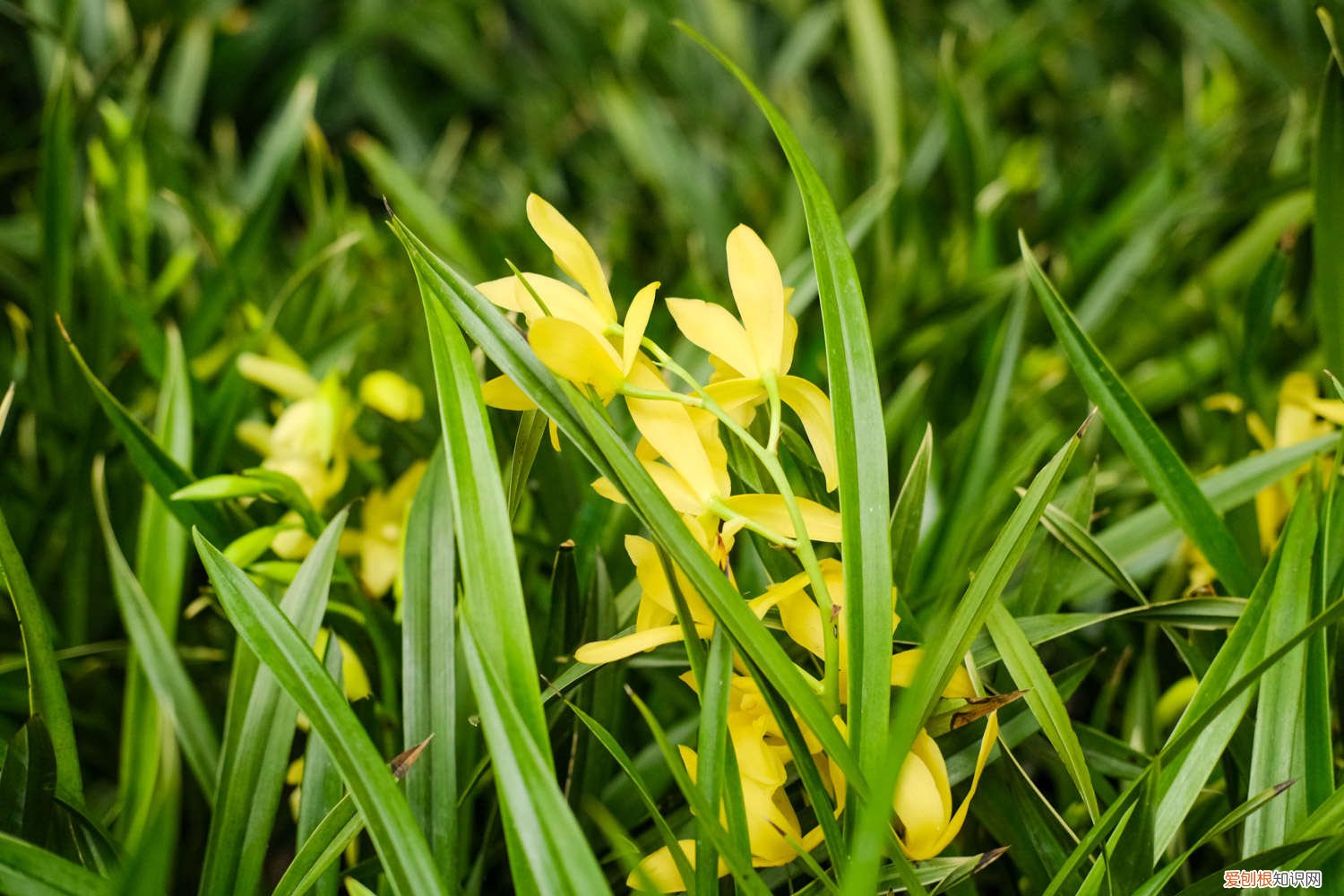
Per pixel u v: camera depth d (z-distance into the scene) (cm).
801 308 61
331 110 149
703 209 99
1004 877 44
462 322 36
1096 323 74
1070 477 56
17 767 38
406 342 73
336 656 41
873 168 100
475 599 34
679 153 104
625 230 96
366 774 35
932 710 36
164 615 49
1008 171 98
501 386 36
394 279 77
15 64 130
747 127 126
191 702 46
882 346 71
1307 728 38
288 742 41
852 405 36
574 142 127
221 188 92
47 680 38
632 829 46
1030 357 74
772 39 150
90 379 45
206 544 36
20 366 65
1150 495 57
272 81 146
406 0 149
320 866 37
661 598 36
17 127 126
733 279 36
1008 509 52
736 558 51
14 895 35
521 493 37
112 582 56
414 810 40
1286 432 49
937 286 82
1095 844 37
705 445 36
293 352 61
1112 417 44
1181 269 87
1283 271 50
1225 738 38
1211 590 44
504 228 92
